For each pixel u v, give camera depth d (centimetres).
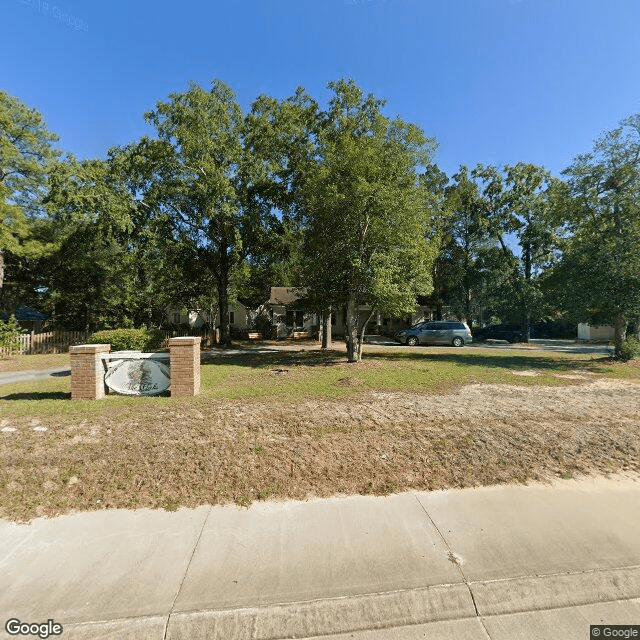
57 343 1948
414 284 1175
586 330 2945
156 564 254
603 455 429
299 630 214
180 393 664
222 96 1880
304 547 272
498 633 214
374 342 2514
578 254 1274
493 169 2670
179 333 2586
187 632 210
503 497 346
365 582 238
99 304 2494
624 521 308
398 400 661
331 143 1259
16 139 2094
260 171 1827
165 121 1764
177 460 394
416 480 373
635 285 1155
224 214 1783
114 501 330
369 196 1065
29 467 373
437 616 225
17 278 2506
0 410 552
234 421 516
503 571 249
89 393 636
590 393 738
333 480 371
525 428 504
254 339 2842
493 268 2725
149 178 1816
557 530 295
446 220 2820
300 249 1623
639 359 1256
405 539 282
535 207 2403
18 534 286
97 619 211
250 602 222
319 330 2794
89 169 1681
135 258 1914
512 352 1739
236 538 283
